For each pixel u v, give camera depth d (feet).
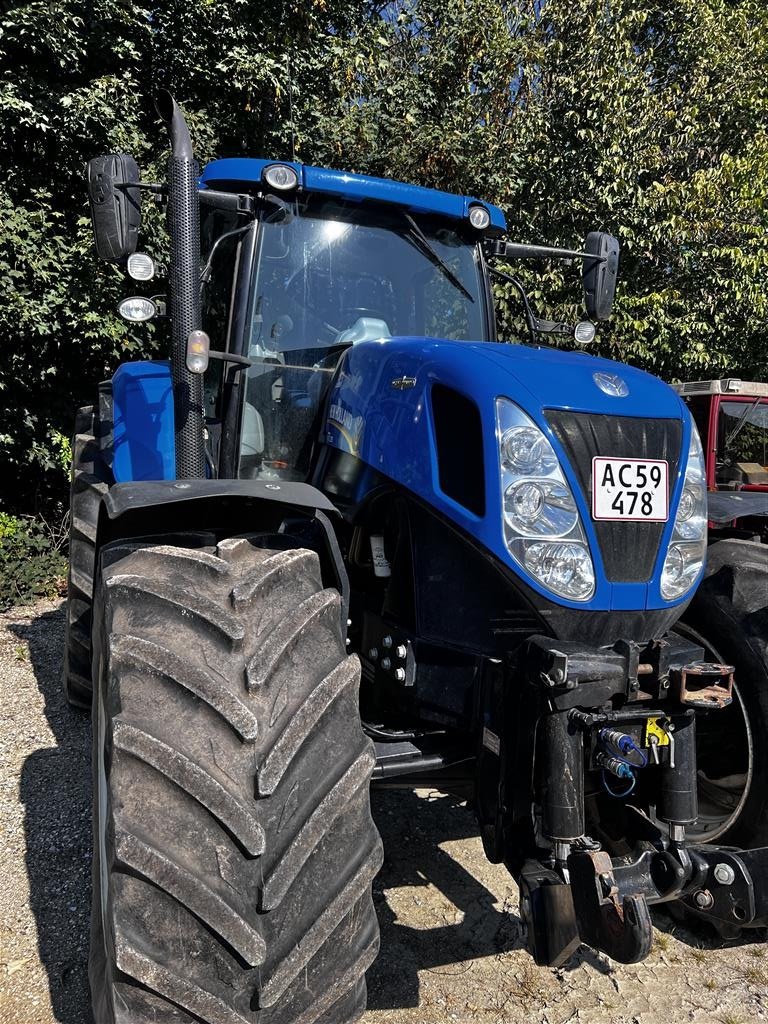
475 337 10.51
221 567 6.03
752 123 32.40
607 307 10.07
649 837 6.63
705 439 26.76
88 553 12.85
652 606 6.76
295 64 28.48
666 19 33.06
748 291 30.12
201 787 5.03
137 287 25.75
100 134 25.40
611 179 28.22
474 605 6.96
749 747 8.00
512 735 6.45
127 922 4.92
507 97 29.63
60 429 26.84
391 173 28.68
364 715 8.20
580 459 6.58
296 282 9.41
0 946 8.03
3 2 23.54
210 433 9.58
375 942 5.66
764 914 6.66
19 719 13.34
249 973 5.04
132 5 26.32
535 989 7.75
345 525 8.55
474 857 9.96
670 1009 7.55
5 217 23.66
